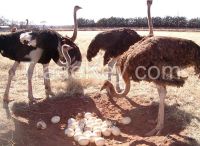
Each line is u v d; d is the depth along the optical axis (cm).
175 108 516
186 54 431
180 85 425
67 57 571
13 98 568
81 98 552
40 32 537
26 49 530
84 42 1253
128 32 572
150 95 570
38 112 511
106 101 543
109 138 443
